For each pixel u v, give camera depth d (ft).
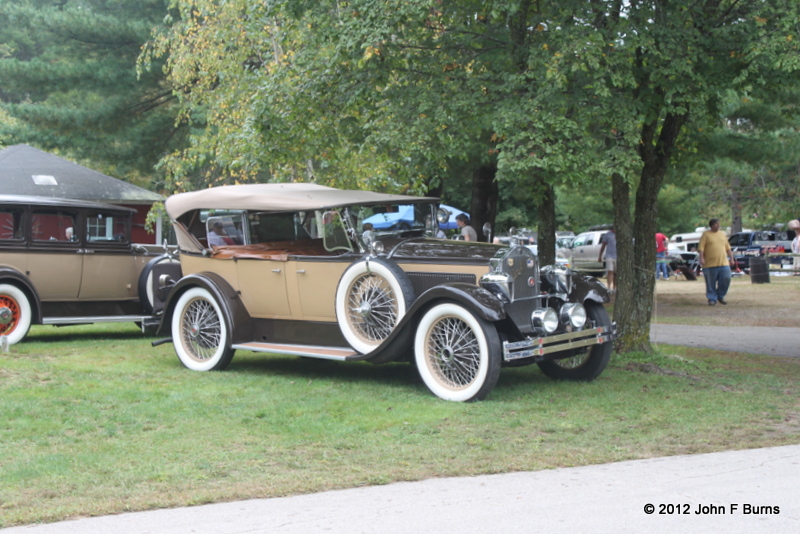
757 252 99.86
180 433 18.71
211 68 48.96
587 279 25.71
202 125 73.41
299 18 29.99
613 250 63.36
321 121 31.94
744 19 27.32
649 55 27.02
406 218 27.81
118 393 22.90
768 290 65.98
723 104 32.42
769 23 26.37
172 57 51.19
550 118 25.41
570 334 23.71
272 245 28.84
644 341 30.71
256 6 40.91
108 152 72.18
